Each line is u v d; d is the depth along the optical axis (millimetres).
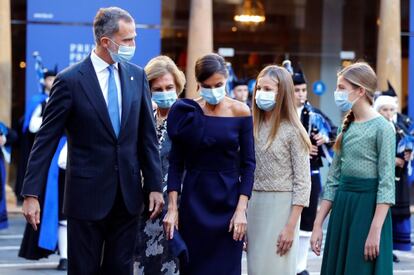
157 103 9383
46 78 15742
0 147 16344
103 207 7953
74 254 8055
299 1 26328
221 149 8500
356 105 8594
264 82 8977
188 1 24781
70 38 22516
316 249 8906
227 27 26031
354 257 8500
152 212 8211
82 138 7977
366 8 26297
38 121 15461
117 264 8125
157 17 22875
